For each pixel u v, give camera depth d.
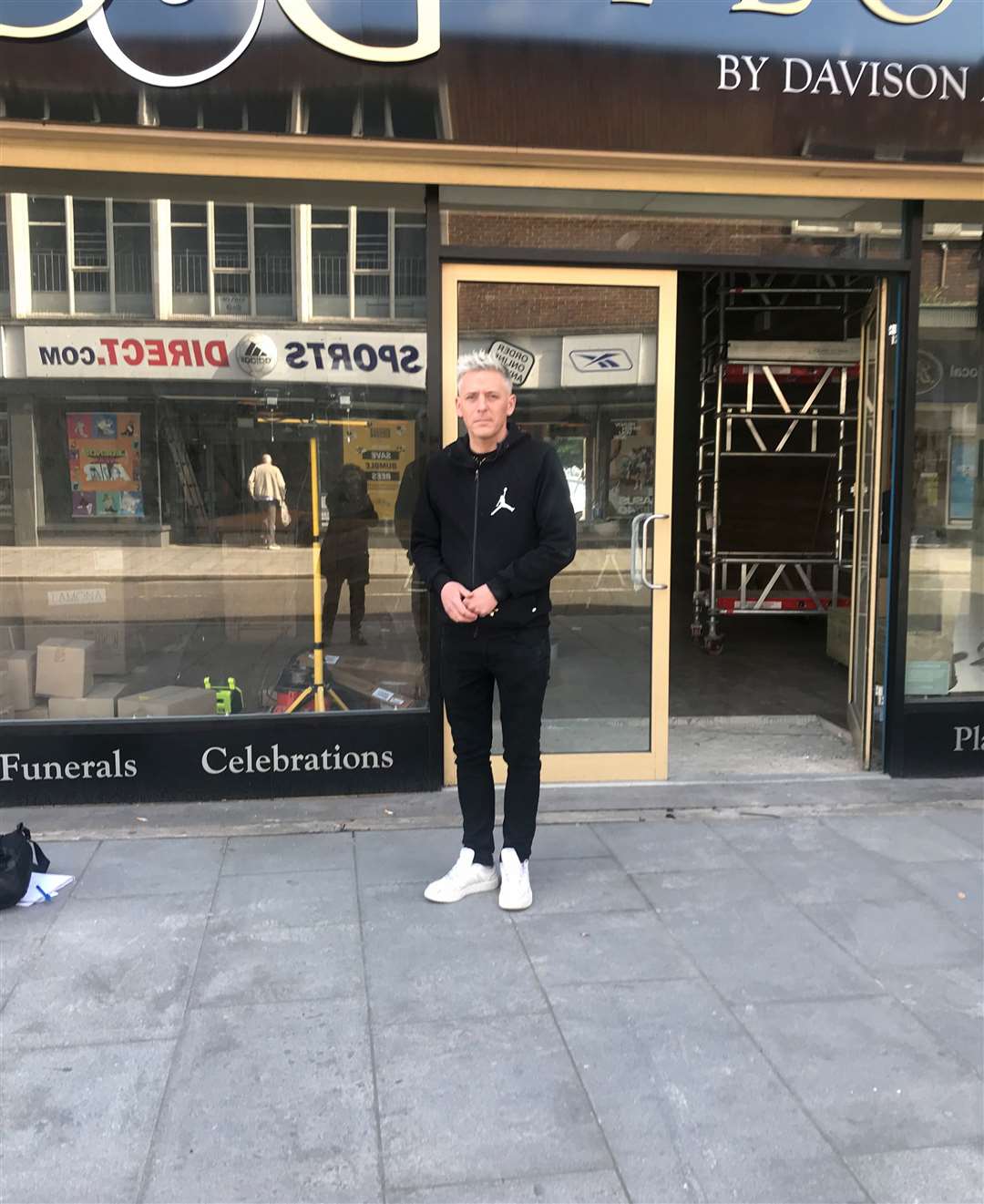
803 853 3.86
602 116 4.09
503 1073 2.42
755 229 4.49
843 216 4.54
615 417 4.51
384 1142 2.17
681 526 10.98
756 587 8.73
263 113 3.94
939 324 4.73
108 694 4.52
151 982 2.83
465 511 3.23
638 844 3.95
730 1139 2.19
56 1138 2.17
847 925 3.24
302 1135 2.19
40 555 4.47
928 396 4.77
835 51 4.18
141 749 4.27
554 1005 2.73
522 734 3.31
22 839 3.38
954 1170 2.10
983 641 4.89
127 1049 2.50
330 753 4.38
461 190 4.28
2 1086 2.35
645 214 4.41
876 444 4.79
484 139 4.05
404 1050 2.51
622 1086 2.37
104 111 3.88
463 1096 2.33
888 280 4.66
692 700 6.58
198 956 2.98
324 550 4.50
